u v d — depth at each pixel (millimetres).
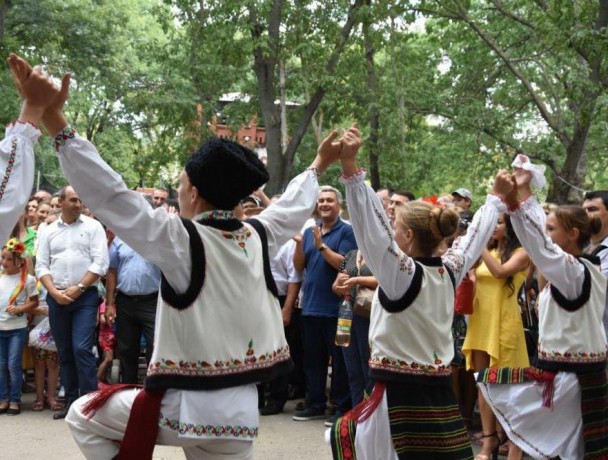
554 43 13086
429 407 3549
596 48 12312
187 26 16734
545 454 4430
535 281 6539
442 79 19047
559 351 4379
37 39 21000
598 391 4375
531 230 4102
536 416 4457
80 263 6875
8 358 7176
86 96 24000
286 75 16781
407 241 3740
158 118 17375
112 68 22969
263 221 3236
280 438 6270
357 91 17047
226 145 3023
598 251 4926
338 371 6730
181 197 3131
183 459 5680
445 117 17875
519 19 15891
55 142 2740
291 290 7223
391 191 8531
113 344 7902
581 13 12953
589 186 23625
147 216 2805
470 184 23781
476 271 5801
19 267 7199
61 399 7531
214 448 2975
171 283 2900
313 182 3461
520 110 19156
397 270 3535
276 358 3102
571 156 14992
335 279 6742
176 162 17656
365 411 3607
